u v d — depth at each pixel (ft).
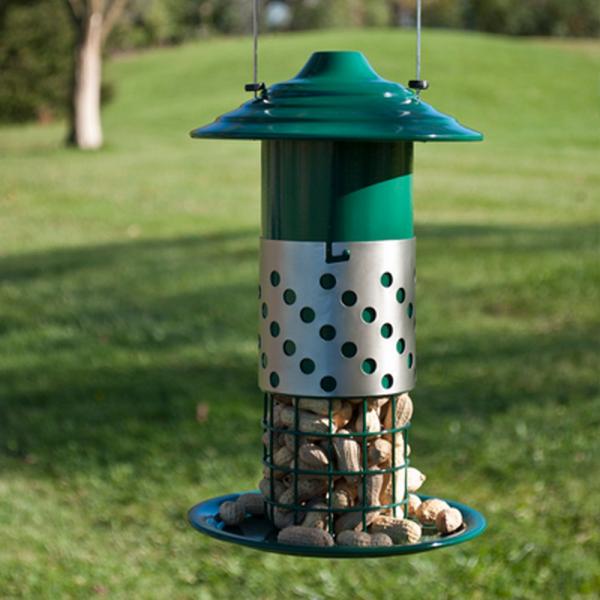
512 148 124.16
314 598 23.99
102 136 137.28
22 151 120.16
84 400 36.76
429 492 28.76
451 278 53.31
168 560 25.91
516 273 53.98
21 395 37.37
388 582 24.44
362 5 285.02
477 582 24.31
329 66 12.25
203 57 192.34
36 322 46.19
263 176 12.82
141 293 51.11
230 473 30.27
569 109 155.84
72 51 164.86
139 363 40.45
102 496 29.27
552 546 25.66
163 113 157.69
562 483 28.76
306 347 12.53
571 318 47.19
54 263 58.90
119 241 66.18
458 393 36.76
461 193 87.51
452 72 168.55
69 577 25.02
